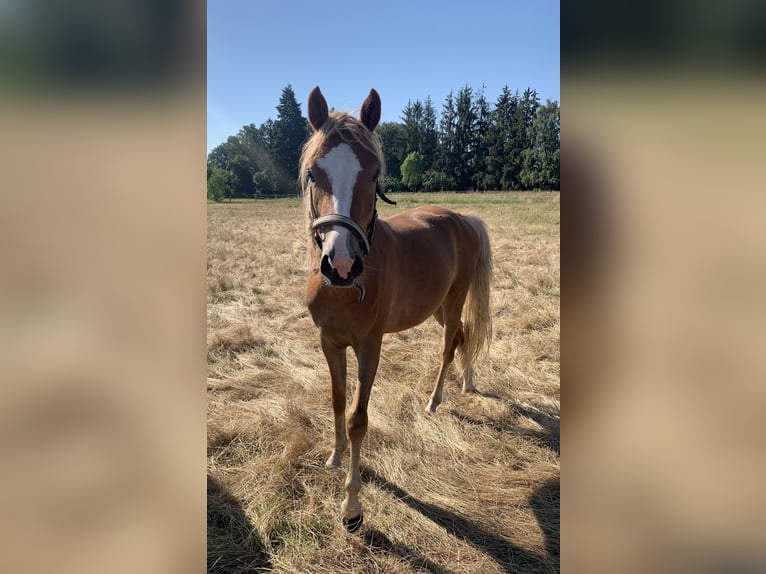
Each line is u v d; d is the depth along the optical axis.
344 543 2.20
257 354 4.19
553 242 9.51
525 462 2.84
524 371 3.97
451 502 2.47
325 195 1.98
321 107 2.21
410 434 3.05
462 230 3.54
